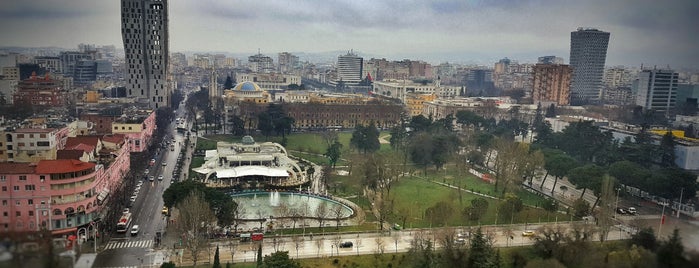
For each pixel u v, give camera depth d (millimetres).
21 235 132875
